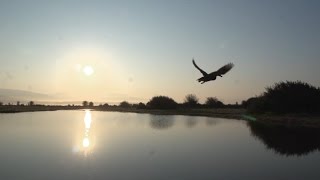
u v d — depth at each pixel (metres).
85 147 27.94
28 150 26.38
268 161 22.39
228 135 36.53
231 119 62.91
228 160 22.53
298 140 32.12
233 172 19.09
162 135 36.66
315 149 27.11
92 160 22.52
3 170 19.53
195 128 44.62
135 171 19.36
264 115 62.34
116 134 37.56
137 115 80.94
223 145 29.22
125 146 28.44
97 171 19.38
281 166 20.70
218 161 22.31
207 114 79.94
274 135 36.22
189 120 60.81
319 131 39.28
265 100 65.19
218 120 60.34
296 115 56.12
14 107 117.38
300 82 62.41
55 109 130.25
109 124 51.22
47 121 56.28
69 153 25.02
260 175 18.59
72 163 21.45
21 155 24.27
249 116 64.50
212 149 27.17
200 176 18.33
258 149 27.22
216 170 19.69
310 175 18.58
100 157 23.50
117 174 18.59
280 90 62.50
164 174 18.67
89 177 18.06
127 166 20.56
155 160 22.56
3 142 30.61
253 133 38.22
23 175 18.45
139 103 127.50
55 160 22.34
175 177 17.94
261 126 46.81
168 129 43.44
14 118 63.34
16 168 20.06
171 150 26.47
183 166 20.64
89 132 39.53
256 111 67.31
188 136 35.72
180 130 41.97
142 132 39.81
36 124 49.66
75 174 18.66
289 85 62.41
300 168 20.22
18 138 33.50
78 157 23.50
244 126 47.06
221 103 125.19
